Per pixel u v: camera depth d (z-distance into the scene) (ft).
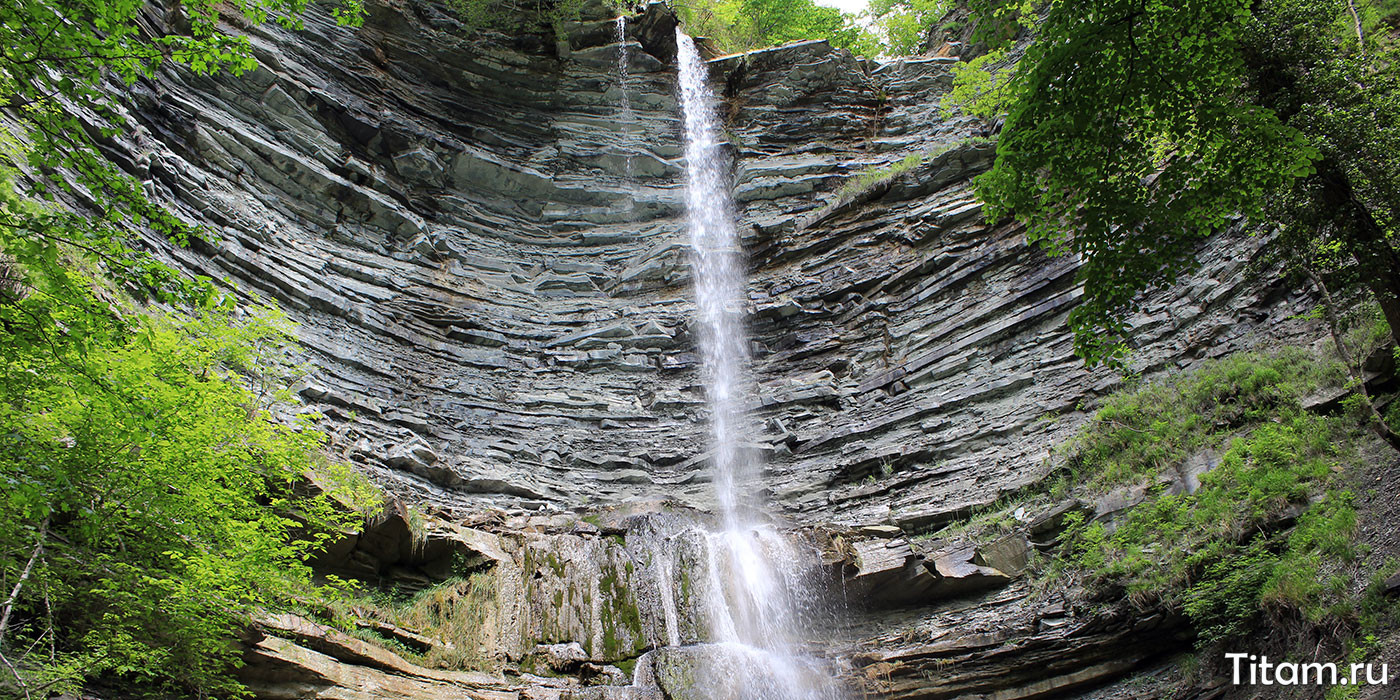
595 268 81.82
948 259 71.61
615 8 94.79
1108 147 32.09
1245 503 40.45
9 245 24.68
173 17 66.80
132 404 29.71
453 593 45.62
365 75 79.10
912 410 63.26
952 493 55.42
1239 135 29.94
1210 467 44.55
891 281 74.18
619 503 61.98
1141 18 29.86
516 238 82.79
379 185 75.82
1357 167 30.81
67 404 29.91
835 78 96.32
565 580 48.34
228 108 68.85
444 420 64.28
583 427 68.18
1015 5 36.29
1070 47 30.42
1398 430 37.76
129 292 45.21
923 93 94.43
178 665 32.42
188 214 60.59
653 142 90.99
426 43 84.69
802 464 64.54
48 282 25.82
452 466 59.52
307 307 64.39
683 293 79.77
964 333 66.13
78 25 26.91
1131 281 33.55
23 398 29.27
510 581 47.09
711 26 110.83
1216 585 38.01
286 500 39.09
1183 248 33.17
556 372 72.49
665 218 87.10
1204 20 30.22
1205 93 30.48
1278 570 35.88
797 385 71.10
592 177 87.61
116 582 30.76
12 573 29.17
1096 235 33.14
